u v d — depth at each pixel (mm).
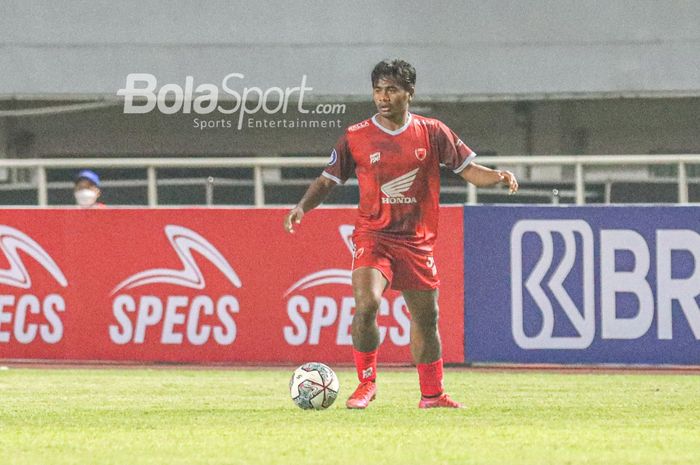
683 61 57750
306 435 22984
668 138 57969
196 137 58188
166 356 41531
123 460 20156
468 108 58344
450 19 58781
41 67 58156
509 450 21047
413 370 39656
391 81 25672
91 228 41688
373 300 26141
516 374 38625
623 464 19656
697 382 36031
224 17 59000
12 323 41906
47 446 21875
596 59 58062
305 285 41125
